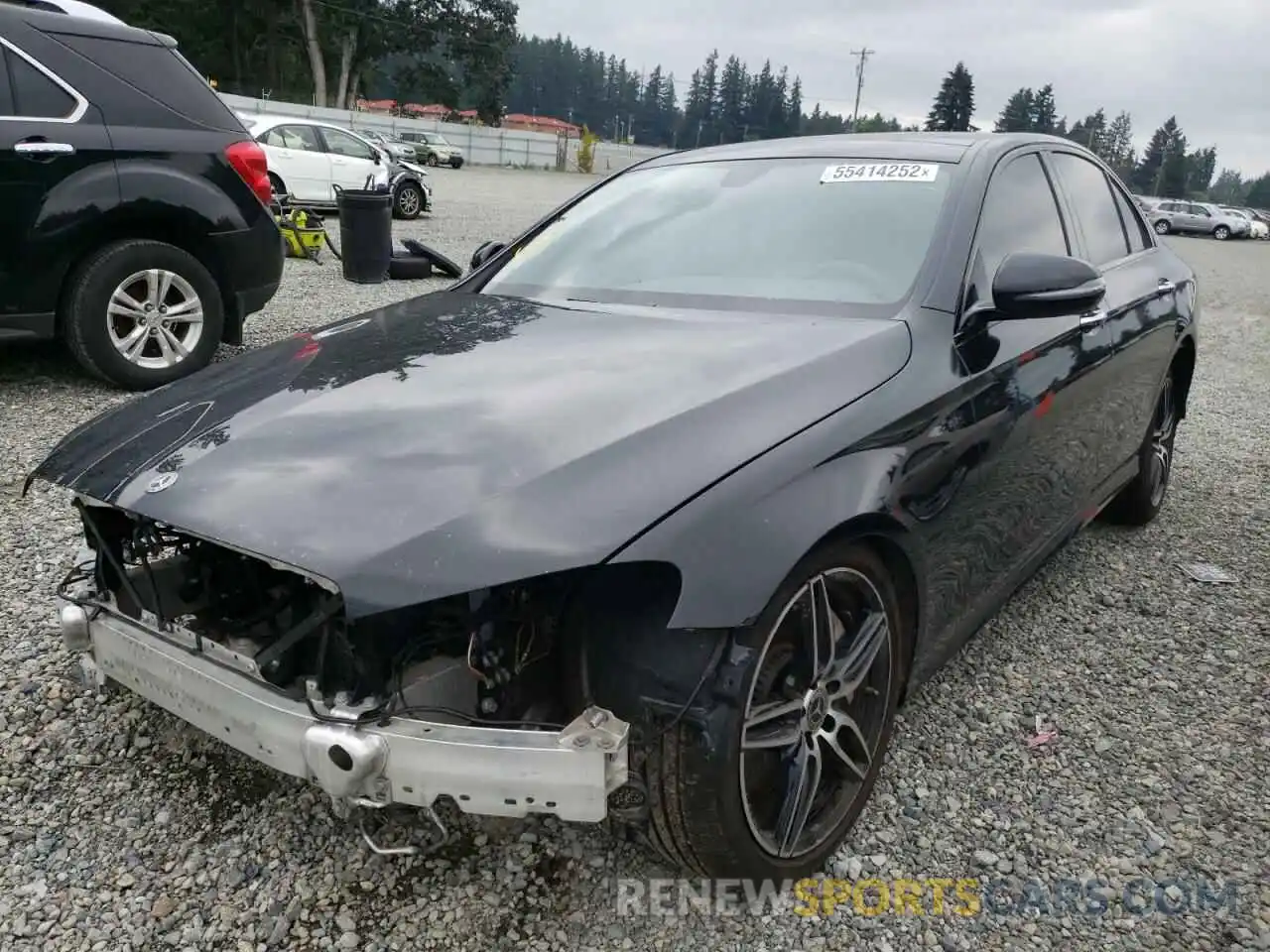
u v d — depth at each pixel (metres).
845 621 2.29
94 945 2.08
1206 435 6.56
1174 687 3.23
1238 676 3.31
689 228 3.25
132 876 2.27
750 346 2.48
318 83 59.97
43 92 5.34
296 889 2.24
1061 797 2.64
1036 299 2.67
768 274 2.94
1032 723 2.99
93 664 2.37
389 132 44.34
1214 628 3.66
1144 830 2.52
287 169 16.94
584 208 3.64
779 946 2.12
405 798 1.86
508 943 2.11
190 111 5.88
